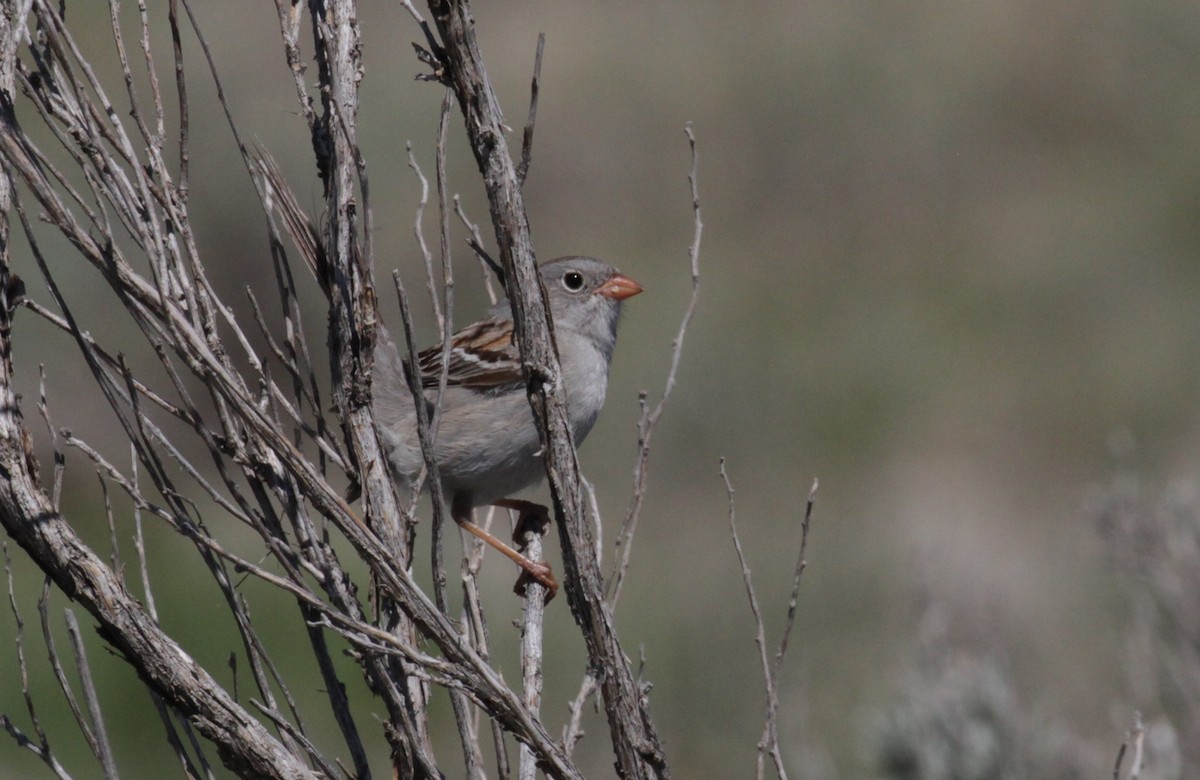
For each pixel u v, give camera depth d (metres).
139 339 14.57
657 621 13.94
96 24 16.25
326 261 4.82
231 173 16.48
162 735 10.82
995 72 23.28
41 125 11.44
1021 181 21.98
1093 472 17.50
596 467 17.58
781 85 23.23
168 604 11.45
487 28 24.89
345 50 4.62
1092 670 11.27
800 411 18.42
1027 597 13.20
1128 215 20.97
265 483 4.51
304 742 4.16
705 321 19.58
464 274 17.31
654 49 24.19
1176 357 18.77
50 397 13.98
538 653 5.03
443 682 4.05
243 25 18.72
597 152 22.66
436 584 4.25
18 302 4.13
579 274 8.12
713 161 22.50
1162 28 23.31
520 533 6.96
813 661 13.16
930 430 18.09
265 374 4.44
